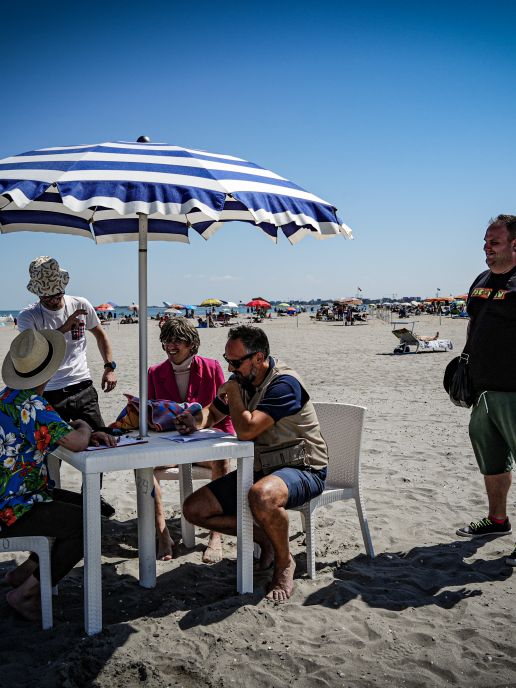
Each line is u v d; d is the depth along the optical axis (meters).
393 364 16.55
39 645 2.80
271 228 4.38
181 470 4.05
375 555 3.94
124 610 3.19
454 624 3.00
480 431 3.97
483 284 3.90
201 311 120.44
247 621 2.99
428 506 4.93
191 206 2.61
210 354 20.45
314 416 3.58
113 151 2.98
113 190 2.61
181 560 3.88
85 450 2.98
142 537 3.43
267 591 3.36
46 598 2.94
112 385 4.57
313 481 3.45
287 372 3.48
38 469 2.95
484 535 4.22
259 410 3.32
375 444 7.19
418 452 6.78
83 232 4.44
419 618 3.06
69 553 3.04
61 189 2.55
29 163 2.92
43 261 4.00
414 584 3.46
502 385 3.76
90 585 2.87
